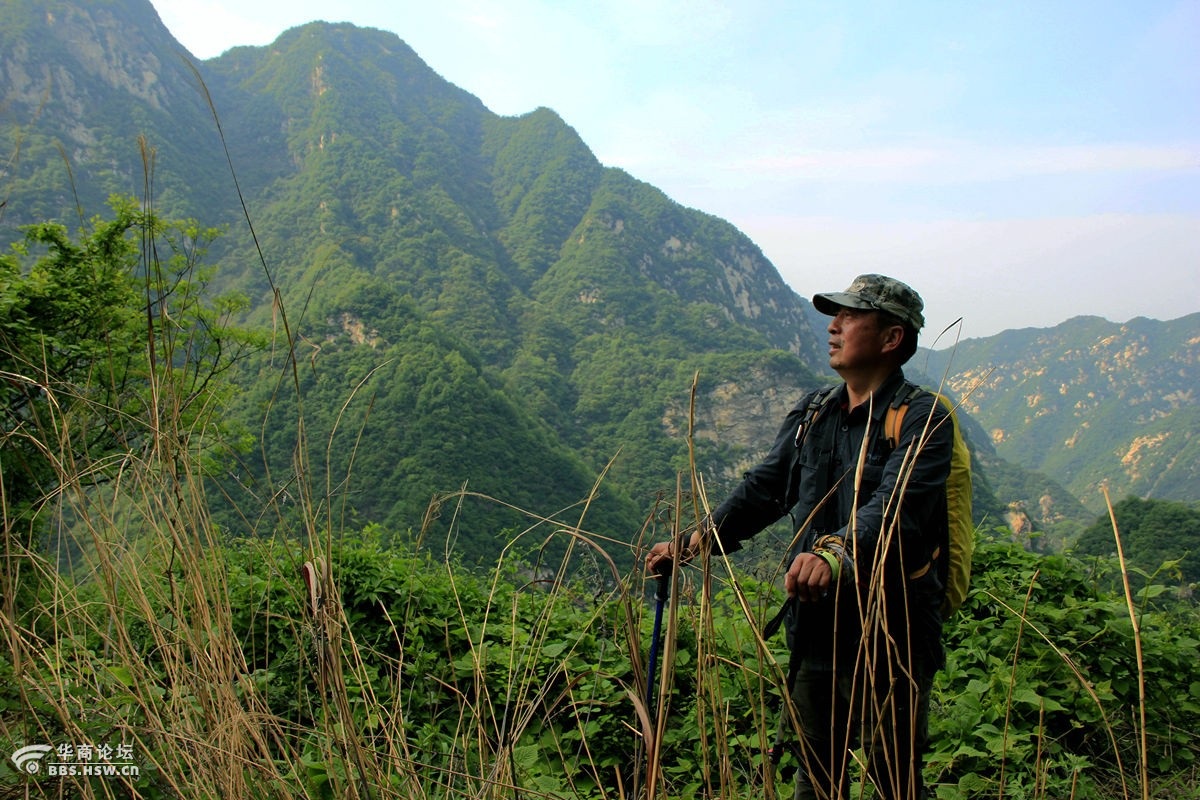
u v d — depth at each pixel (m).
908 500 2.07
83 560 1.67
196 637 1.66
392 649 4.59
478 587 5.26
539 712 3.57
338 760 2.22
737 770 2.94
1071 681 3.94
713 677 1.67
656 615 2.19
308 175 179.00
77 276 10.02
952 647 4.77
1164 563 4.55
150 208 1.59
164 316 1.66
